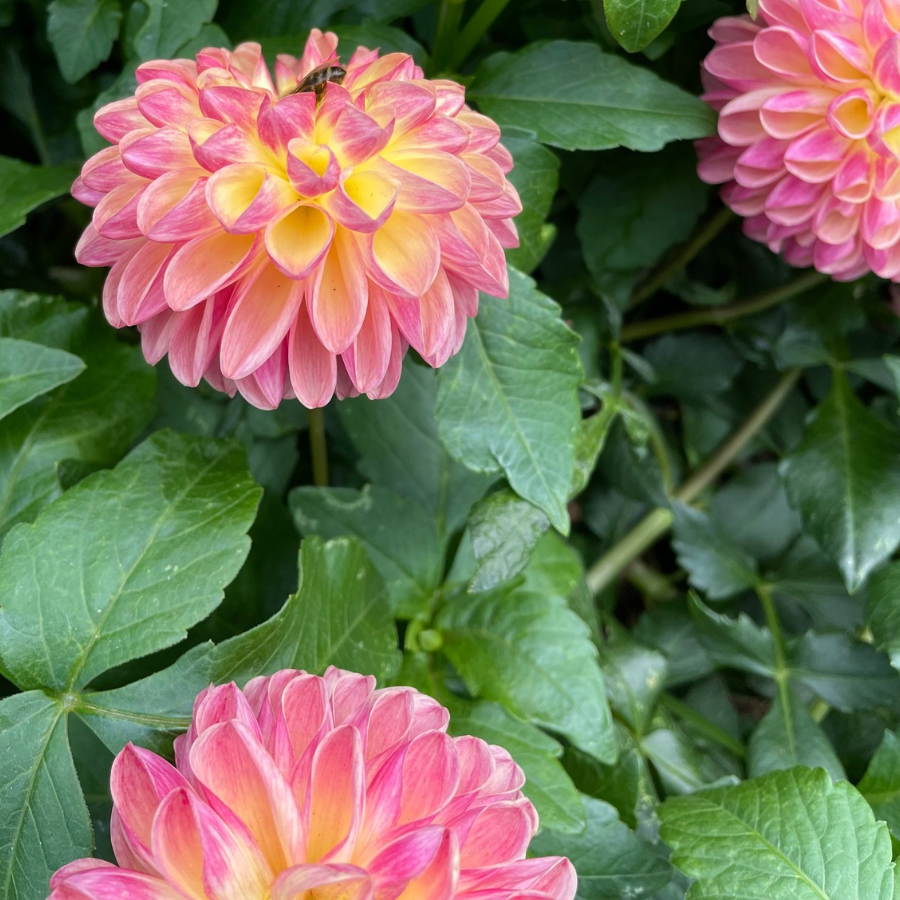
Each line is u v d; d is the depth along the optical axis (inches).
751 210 17.5
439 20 18.2
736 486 21.5
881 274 16.8
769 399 21.6
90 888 12.0
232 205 13.6
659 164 19.3
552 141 17.1
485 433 16.6
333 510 17.8
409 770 13.2
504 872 12.9
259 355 13.7
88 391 17.2
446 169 14.0
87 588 14.7
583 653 17.1
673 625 20.6
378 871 12.3
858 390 22.4
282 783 12.6
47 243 20.9
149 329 14.6
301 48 17.4
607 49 18.2
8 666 14.3
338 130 13.7
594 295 20.1
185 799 12.4
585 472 18.2
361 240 13.8
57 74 19.6
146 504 15.3
